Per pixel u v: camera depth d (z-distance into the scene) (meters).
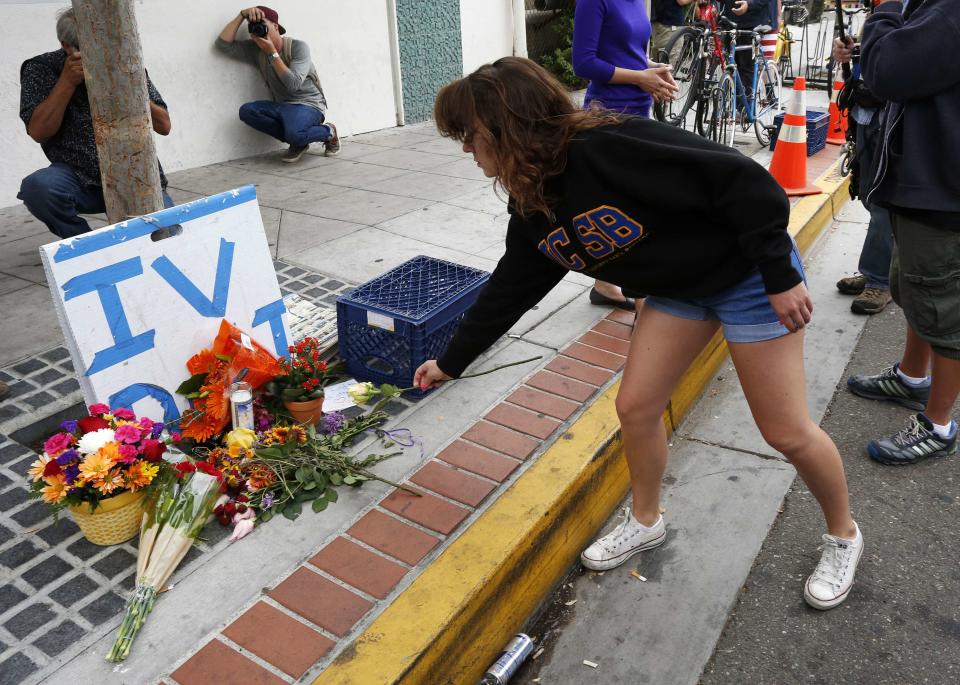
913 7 2.72
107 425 2.53
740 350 2.17
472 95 1.90
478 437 3.07
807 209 5.84
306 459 2.79
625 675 2.42
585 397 3.33
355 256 4.83
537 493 2.73
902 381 3.73
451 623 2.22
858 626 2.55
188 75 6.64
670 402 3.58
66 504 2.38
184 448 2.94
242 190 3.19
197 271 3.02
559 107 1.91
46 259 2.57
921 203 2.79
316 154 7.40
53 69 4.27
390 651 2.11
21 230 5.29
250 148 7.27
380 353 3.37
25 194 4.39
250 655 2.12
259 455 2.76
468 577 2.36
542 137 1.91
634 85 3.97
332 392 3.37
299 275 4.54
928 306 2.99
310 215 5.61
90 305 2.69
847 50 3.65
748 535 2.96
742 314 2.11
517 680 2.42
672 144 1.88
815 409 3.80
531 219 2.11
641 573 2.80
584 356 3.67
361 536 2.55
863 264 4.71
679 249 2.01
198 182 6.43
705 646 2.50
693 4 9.23
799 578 2.76
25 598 2.31
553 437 3.06
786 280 1.91
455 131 2.00
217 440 2.98
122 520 2.49
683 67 8.25
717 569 2.80
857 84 3.53
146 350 2.86
